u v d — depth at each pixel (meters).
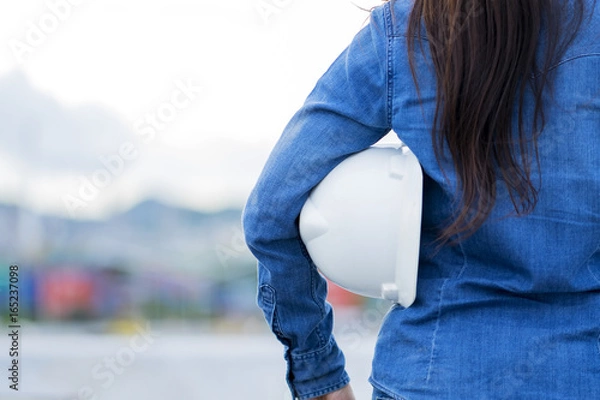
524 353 1.69
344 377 2.22
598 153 1.71
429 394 1.74
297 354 2.18
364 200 1.83
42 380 7.26
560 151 1.71
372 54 1.85
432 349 1.76
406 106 1.80
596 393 1.66
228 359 8.17
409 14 1.80
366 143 1.88
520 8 1.66
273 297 2.10
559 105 1.71
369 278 1.86
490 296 1.74
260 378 7.44
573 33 1.71
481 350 1.72
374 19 1.87
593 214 1.70
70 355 8.64
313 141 1.87
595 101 1.71
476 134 1.69
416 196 1.76
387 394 1.81
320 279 2.10
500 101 1.67
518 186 1.69
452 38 1.69
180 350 9.06
